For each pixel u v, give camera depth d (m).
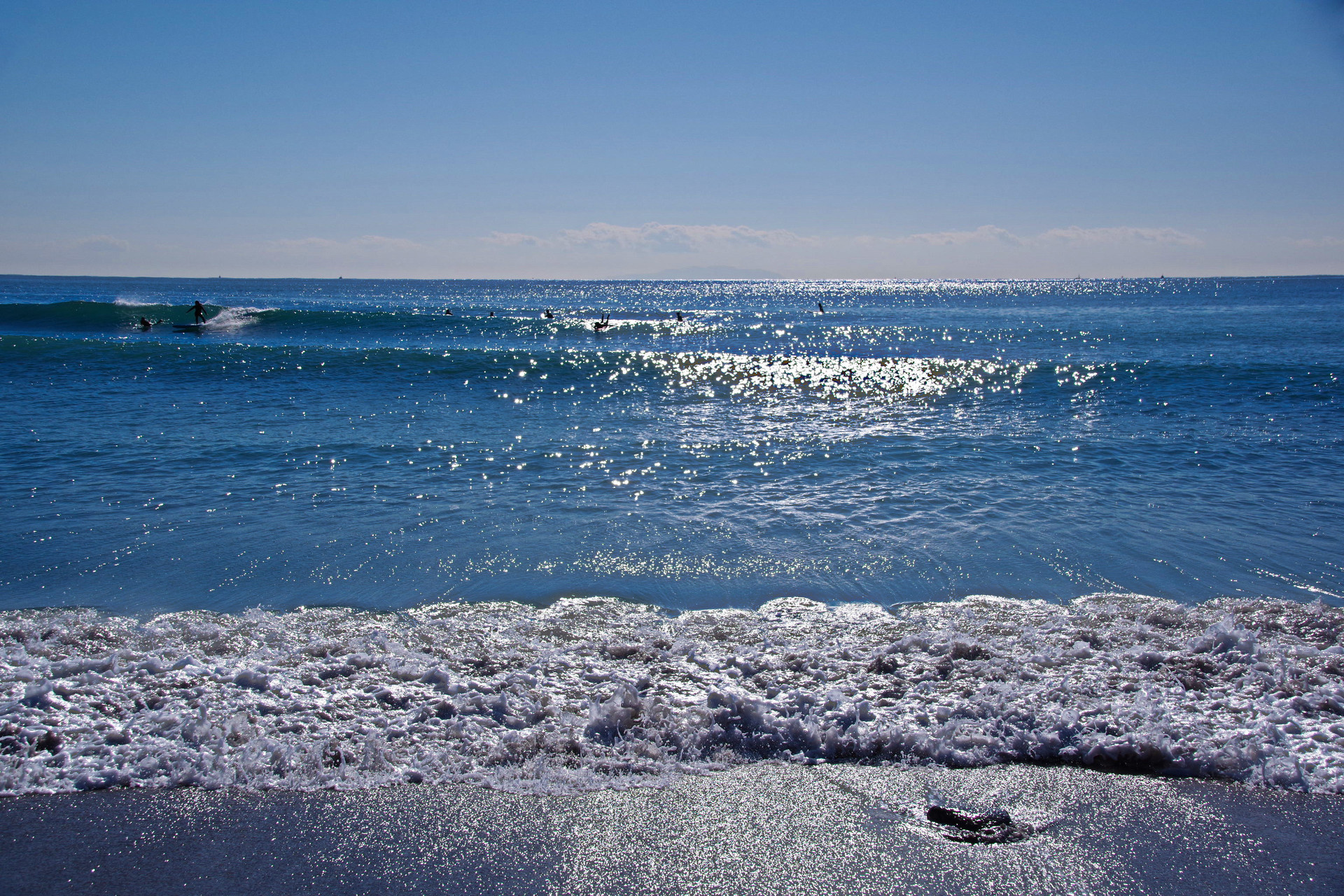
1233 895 3.23
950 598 6.34
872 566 7.04
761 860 3.41
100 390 16.33
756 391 17.84
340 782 3.93
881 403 16.34
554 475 10.24
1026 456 11.37
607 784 3.94
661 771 4.05
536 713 4.51
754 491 9.48
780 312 78.62
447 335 36.38
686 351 29.39
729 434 13.02
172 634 5.46
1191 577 6.80
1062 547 7.50
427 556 7.21
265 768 4.00
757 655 5.23
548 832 3.58
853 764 4.14
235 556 7.17
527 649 5.32
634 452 11.60
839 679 4.93
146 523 8.03
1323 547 7.50
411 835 3.56
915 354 29.03
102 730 4.30
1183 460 11.04
